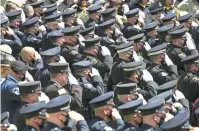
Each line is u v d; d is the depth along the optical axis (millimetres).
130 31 43844
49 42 37938
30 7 46594
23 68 29703
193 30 43500
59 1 50656
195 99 32781
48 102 25484
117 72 34312
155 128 25359
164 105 26172
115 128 26578
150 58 35875
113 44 40125
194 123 29109
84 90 31203
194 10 51719
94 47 35875
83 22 44906
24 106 26719
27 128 25500
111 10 44594
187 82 32781
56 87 29688
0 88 28984
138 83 31734
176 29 40000
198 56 32906
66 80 30062
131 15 44281
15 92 28906
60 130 25016
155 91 31406
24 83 27875
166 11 48438
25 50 34469
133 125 25969
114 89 32156
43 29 41906
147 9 48719
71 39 37594
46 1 51219
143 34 39906
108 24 40781
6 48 31516
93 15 44594
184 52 37938
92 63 35219
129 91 28531
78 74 32062
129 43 35094
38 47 40812
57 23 42156
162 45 35250
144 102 28719
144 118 25453
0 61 30125
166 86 30688
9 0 47094
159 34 40812
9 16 43125
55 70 29812
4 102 29203
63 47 37406
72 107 29969
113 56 39781
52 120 25078
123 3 49438
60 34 37688
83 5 47812
